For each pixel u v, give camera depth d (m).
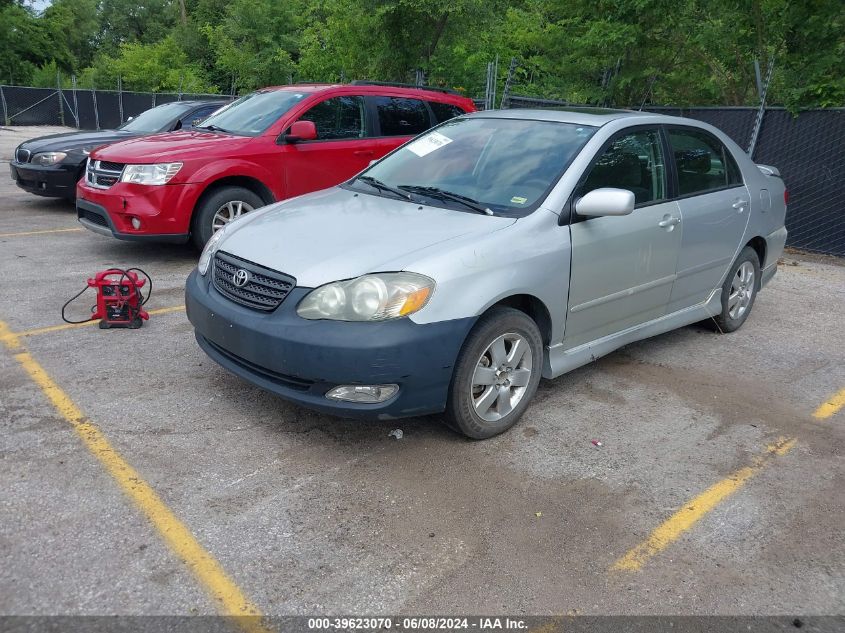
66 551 2.72
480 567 2.79
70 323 5.17
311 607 2.53
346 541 2.89
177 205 6.62
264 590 2.59
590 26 10.79
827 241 8.98
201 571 2.67
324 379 3.29
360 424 3.87
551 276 3.85
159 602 2.50
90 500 3.04
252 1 28.08
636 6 9.75
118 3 58.56
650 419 4.18
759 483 3.54
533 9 15.82
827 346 5.63
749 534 3.12
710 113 9.77
